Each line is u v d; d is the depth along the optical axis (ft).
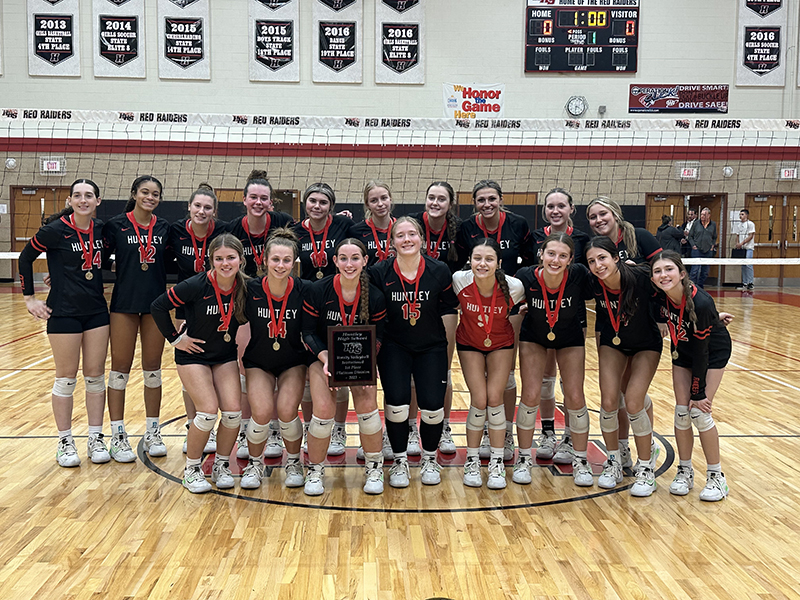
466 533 11.47
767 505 12.76
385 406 13.80
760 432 17.54
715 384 13.25
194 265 15.02
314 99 50.14
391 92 50.26
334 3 49.44
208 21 49.29
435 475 13.89
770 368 25.80
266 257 12.66
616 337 13.42
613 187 50.55
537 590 9.51
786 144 46.19
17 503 12.62
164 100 49.67
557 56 50.26
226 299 13.07
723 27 50.34
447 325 14.96
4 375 23.89
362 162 48.32
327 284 13.28
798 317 39.11
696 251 49.21
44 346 29.73
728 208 52.75
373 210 15.47
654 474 14.24
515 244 15.48
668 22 50.31
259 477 13.74
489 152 43.60
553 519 12.09
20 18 48.60
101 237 14.65
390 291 13.28
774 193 52.49
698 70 50.67
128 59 49.21
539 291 13.35
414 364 13.76
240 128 44.60
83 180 14.16
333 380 12.72
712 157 46.98
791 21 50.39
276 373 13.71
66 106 49.34
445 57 50.19
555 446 16.02
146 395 15.47
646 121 32.30
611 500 13.04
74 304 14.39
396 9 49.73
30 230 51.29
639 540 11.20
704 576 9.95
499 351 13.66
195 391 13.14
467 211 48.98
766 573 10.05
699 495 13.28
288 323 13.07
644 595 9.37
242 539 11.16
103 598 9.21
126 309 14.69
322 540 11.15
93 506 12.53
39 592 9.36
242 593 9.37
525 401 13.78
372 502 12.90
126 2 48.80
